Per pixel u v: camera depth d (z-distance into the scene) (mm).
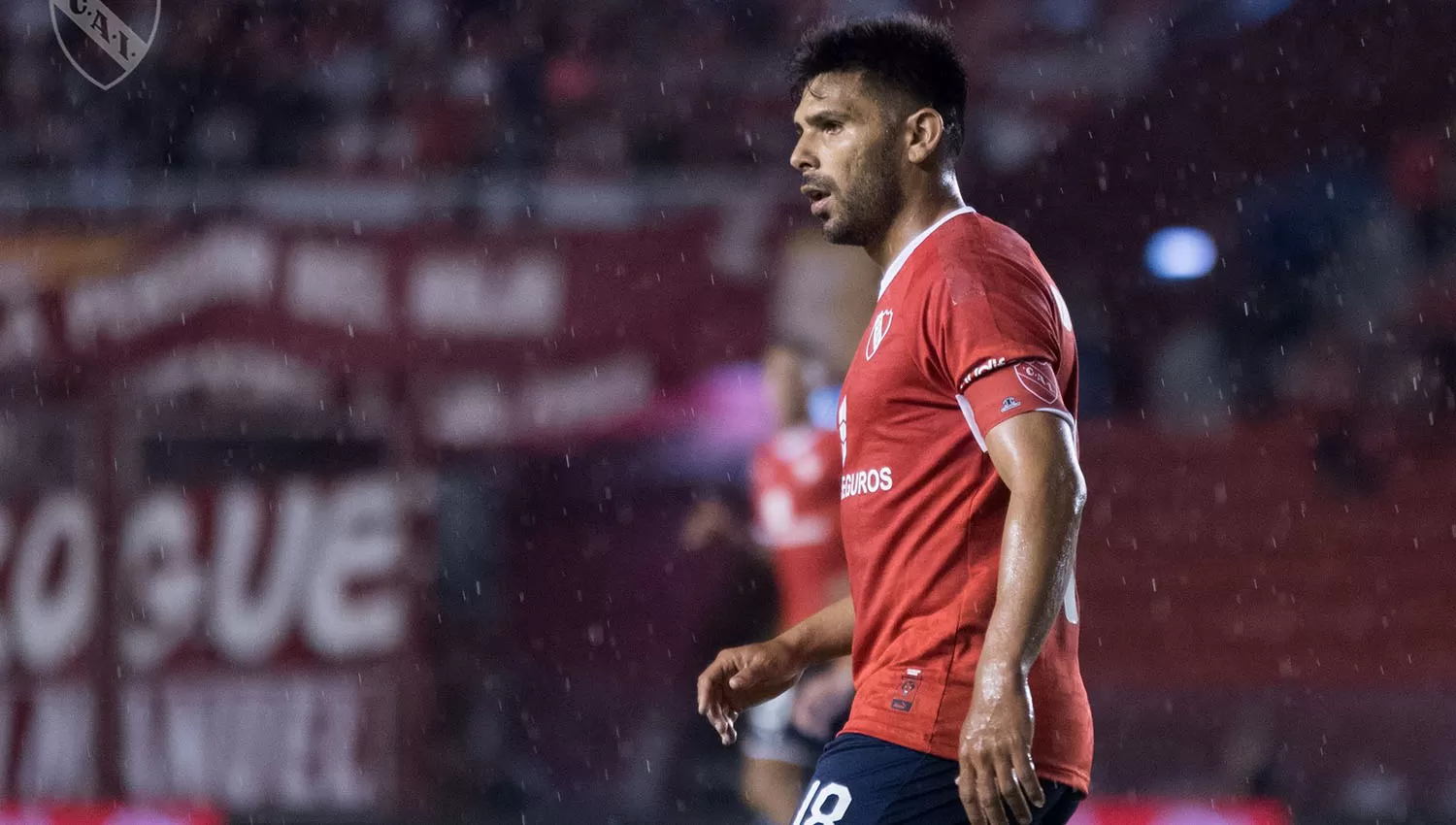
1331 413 39812
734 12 55562
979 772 9469
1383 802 36781
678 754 36406
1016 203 46719
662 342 36500
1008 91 53125
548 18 53312
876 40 11375
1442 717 37438
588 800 35938
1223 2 50875
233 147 49375
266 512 35781
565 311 36625
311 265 36312
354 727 35469
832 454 23219
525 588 37312
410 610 35938
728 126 50656
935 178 11328
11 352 35625
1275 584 38469
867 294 30766
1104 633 38312
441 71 50719
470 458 37062
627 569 37281
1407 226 46438
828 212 11477
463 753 35844
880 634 11031
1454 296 44844
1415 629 37938
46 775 34688
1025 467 9773
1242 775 36781
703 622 36750
